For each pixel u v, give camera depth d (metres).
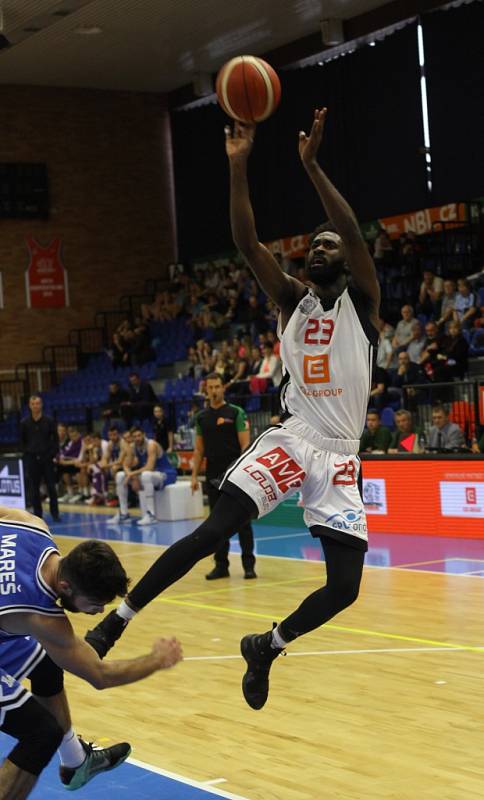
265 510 4.26
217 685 6.36
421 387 13.43
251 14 20.28
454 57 19.34
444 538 12.15
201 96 24.61
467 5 19.03
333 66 21.53
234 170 4.21
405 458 12.63
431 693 5.94
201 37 21.64
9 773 3.74
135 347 22.78
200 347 19.92
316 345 4.34
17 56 22.53
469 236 18.78
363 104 21.06
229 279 22.47
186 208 25.69
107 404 20.55
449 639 7.21
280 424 4.47
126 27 20.69
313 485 4.33
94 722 5.70
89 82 25.02
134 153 25.98
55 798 4.57
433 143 19.84
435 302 17.31
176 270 25.20
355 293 4.36
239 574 10.53
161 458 15.95
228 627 8.03
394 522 12.79
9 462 16.58
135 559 11.84
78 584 3.42
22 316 24.88
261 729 5.42
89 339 25.41
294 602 8.87
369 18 20.62
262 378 17.28
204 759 4.98
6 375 24.62
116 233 25.77
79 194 25.47
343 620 7.97
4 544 3.66
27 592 3.59
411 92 20.12
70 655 3.62
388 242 19.56
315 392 4.33
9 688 3.77
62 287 25.23
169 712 5.82
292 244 22.59
